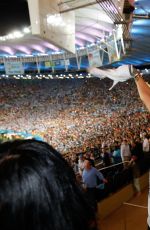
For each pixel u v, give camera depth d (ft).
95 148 55.47
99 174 28.73
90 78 163.43
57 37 30.48
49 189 2.79
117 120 103.55
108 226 26.58
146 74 147.84
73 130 105.91
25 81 167.73
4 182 2.66
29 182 2.72
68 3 31.37
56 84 167.63
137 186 32.19
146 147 45.19
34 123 130.41
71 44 33.65
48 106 151.02
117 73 8.89
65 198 2.86
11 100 158.20
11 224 2.62
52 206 2.76
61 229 2.76
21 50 108.37
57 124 122.52
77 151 58.90
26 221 2.65
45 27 27.84
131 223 26.30
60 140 94.22
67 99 154.81
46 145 3.10
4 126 132.46
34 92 163.84
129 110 125.18
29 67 133.69
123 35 49.29
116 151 45.60
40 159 2.88
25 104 154.30
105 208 28.07
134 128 75.20
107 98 146.72
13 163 2.76
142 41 85.97
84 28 77.51
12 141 3.11
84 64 119.24
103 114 128.16
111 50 73.46
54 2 29.76
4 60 112.37
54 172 2.89
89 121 118.01
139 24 71.41
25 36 94.48
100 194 28.73
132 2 31.50
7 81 166.91
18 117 141.90
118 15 32.04
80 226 2.87
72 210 2.86
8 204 2.63
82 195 2.98
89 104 145.79
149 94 7.98
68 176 2.99
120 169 34.83
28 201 2.68
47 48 106.22
